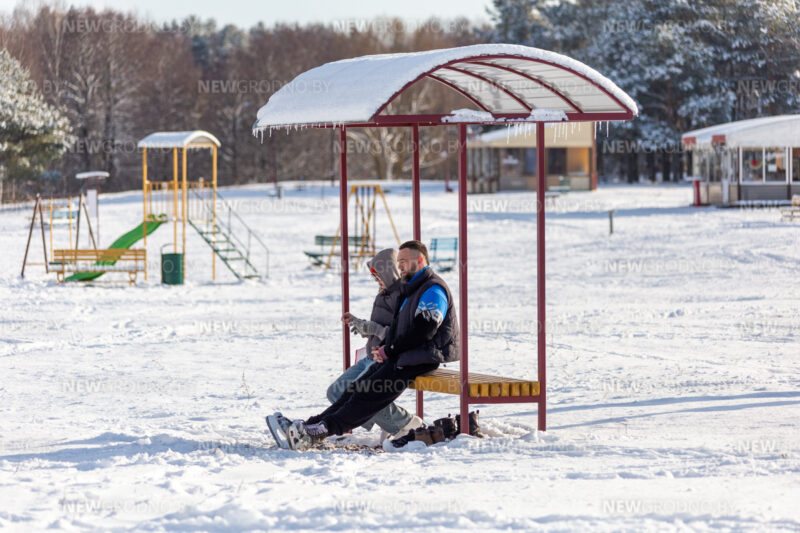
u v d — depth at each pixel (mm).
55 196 81812
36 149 76812
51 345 18781
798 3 87125
